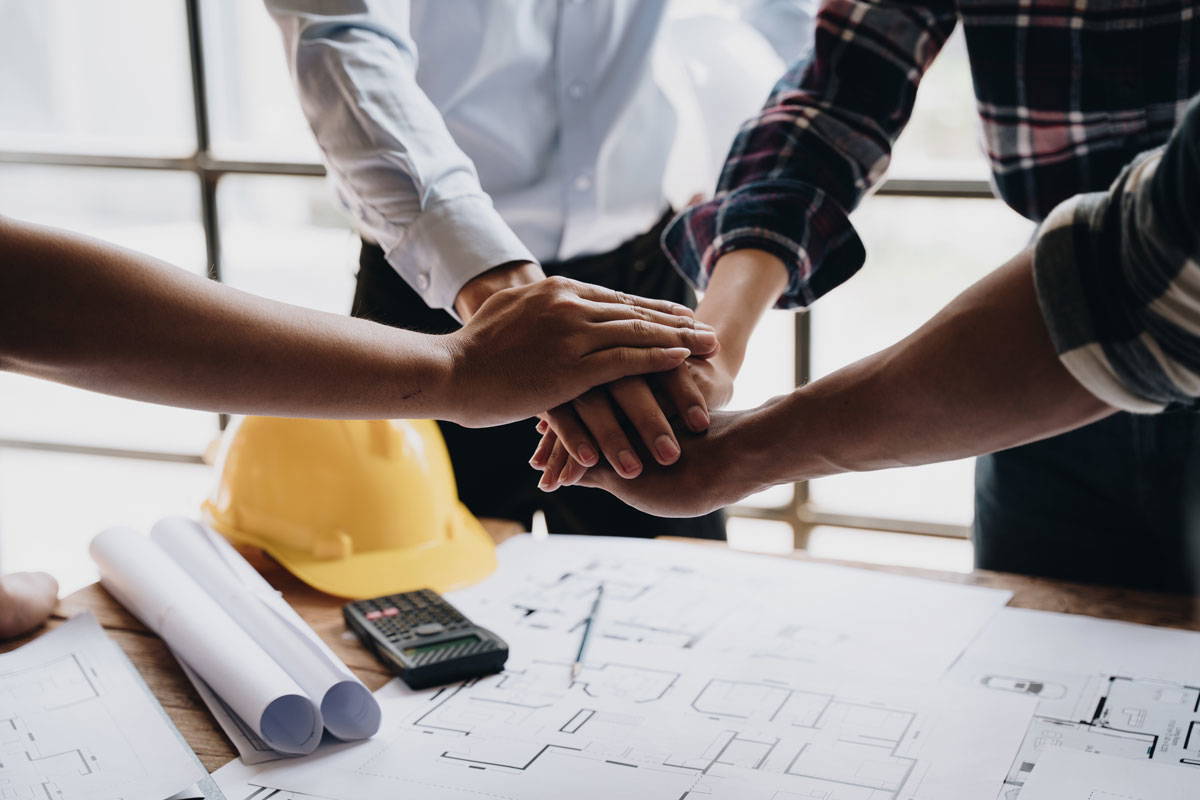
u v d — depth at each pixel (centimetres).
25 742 75
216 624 86
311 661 81
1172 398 59
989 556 117
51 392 310
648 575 105
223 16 268
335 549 104
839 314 246
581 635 93
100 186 288
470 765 74
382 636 90
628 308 97
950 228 237
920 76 114
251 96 273
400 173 111
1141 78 94
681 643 91
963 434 67
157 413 304
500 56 132
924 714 79
